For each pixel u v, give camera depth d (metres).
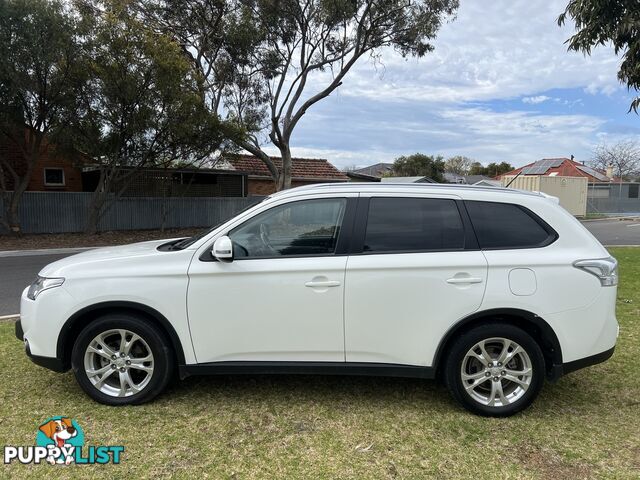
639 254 12.54
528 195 3.82
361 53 20.08
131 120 15.48
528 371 3.60
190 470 2.93
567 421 3.60
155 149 17.08
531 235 3.69
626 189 36.09
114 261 3.71
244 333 3.62
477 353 3.63
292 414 3.65
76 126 15.57
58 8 13.85
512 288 3.53
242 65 19.86
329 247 3.66
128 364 3.72
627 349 5.09
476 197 3.76
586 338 3.58
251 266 3.59
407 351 3.61
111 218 20.03
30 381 4.20
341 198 3.75
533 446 3.25
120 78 14.58
